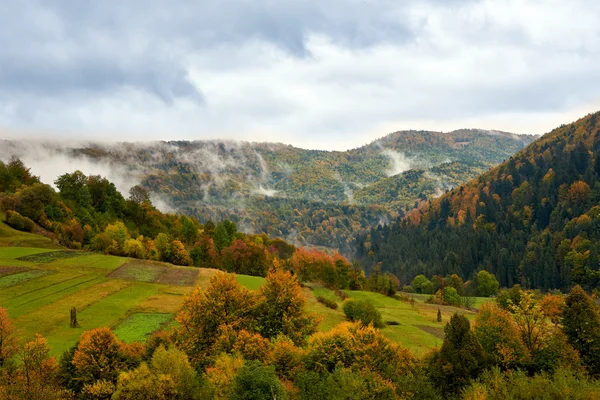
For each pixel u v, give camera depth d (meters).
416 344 65.50
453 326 41.81
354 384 36.53
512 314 48.94
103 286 82.62
